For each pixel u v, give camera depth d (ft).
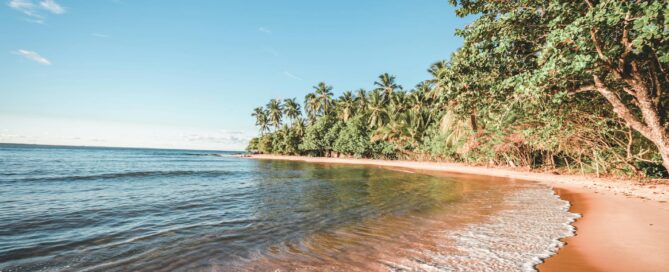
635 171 51.93
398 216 30.81
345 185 60.44
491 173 88.74
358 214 32.09
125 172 92.07
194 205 38.04
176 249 20.99
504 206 35.50
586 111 47.65
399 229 25.58
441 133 127.54
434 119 147.23
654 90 33.45
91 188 55.36
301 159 225.76
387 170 110.63
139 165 137.08
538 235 22.79
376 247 20.84
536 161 100.32
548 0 29.09
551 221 27.22
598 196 39.83
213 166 137.69
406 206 36.50
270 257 19.19
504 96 34.01
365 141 189.06
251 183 64.80
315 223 28.17
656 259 17.22
